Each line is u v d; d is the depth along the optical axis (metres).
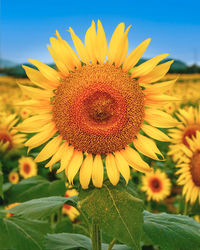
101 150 0.42
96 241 0.42
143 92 0.42
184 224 0.45
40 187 0.66
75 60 0.41
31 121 0.42
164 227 0.43
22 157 1.14
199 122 0.84
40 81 0.41
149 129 0.42
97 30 0.40
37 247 0.34
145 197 1.21
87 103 0.41
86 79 0.42
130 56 0.41
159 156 0.43
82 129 0.41
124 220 0.34
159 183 1.12
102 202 0.35
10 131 0.97
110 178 0.38
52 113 0.42
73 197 0.45
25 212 0.39
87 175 0.40
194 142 0.76
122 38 0.40
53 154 0.43
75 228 0.70
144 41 0.40
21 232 0.35
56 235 0.49
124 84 0.42
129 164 0.41
